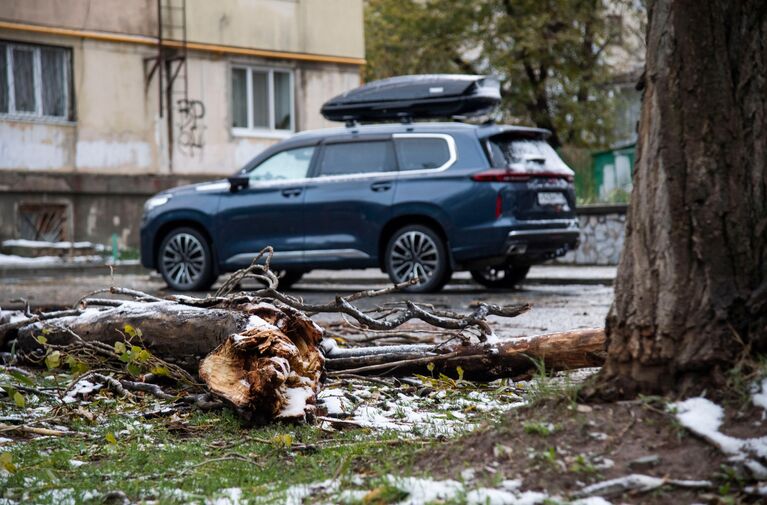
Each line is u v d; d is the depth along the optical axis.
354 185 12.82
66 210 22.38
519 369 5.78
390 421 5.01
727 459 3.33
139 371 5.44
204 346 5.54
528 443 3.60
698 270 3.69
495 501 3.21
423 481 3.45
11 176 21.48
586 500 3.21
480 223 12.12
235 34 24.44
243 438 4.65
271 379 4.80
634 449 3.45
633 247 3.83
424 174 12.48
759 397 3.47
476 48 34.25
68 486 3.81
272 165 13.45
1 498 3.71
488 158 12.25
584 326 9.05
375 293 5.97
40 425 5.06
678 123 3.77
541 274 16.22
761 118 3.77
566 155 23.14
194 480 3.86
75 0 22.33
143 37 23.27
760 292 3.62
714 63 3.77
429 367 5.89
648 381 3.71
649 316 3.73
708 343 3.63
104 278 18.34
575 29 31.69
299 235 13.09
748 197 3.72
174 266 13.91
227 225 13.45
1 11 21.41
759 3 3.79
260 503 3.44
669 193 3.75
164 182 23.55
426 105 13.61
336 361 6.09
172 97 23.67
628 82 37.03
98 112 22.70
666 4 3.83
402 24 32.97
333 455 4.13
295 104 25.50
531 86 31.81
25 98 21.84
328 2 25.84
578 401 3.76
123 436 4.78
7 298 12.84
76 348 6.15
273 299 5.74
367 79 33.94
